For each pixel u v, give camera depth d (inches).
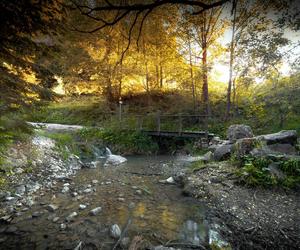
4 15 105.2
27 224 118.6
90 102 634.2
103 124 504.4
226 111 446.0
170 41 442.9
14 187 169.8
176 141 410.9
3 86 147.8
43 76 170.9
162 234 110.2
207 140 353.7
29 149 245.1
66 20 141.6
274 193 152.1
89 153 341.4
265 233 107.9
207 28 454.9
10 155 210.4
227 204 141.7
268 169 167.8
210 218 126.6
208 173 197.2
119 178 217.3
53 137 320.2
